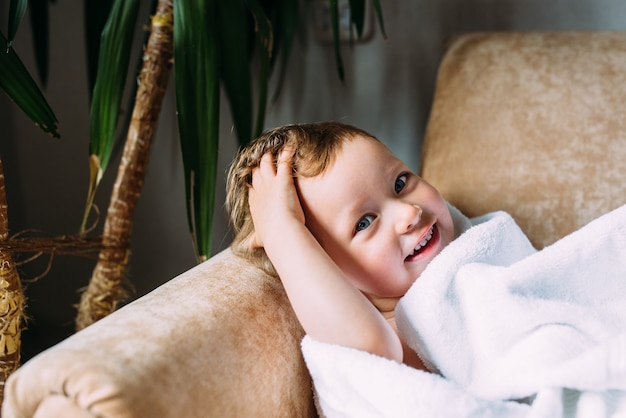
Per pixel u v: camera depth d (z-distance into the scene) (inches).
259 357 26.0
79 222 63.8
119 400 20.0
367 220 32.1
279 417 26.6
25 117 61.9
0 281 36.3
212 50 38.3
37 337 66.9
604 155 38.7
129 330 23.1
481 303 30.3
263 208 32.2
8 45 33.9
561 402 27.8
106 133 39.4
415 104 55.1
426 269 31.1
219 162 60.0
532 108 40.5
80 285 65.7
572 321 30.4
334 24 43.1
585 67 40.7
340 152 32.3
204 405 22.3
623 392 28.4
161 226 63.2
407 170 33.6
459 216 36.9
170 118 59.6
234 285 28.9
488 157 40.7
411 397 26.2
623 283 31.8
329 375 27.7
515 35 43.9
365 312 28.3
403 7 53.3
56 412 20.5
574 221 38.7
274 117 58.5
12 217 64.5
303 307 28.8
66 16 58.2
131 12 39.1
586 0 49.6
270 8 50.9
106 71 39.0
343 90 56.2
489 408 26.9
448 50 45.4
